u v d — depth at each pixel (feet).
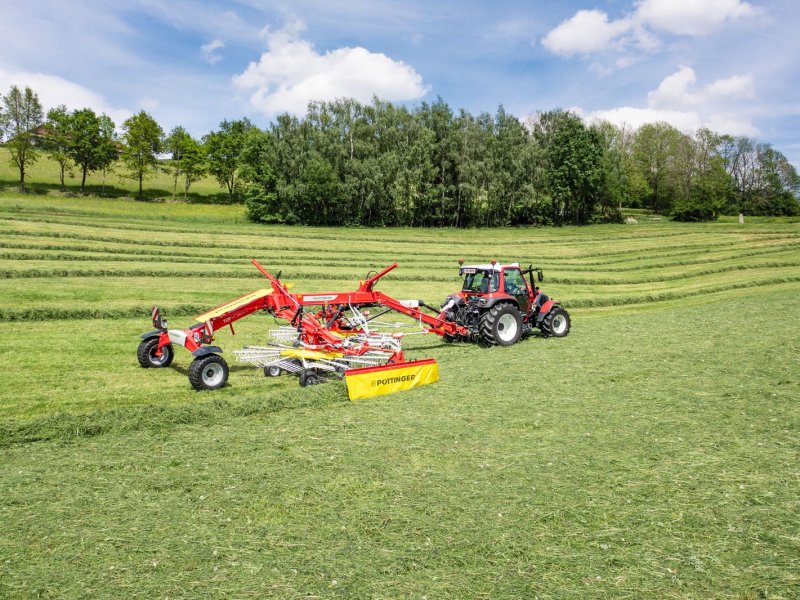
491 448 21.44
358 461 20.25
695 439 22.08
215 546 14.79
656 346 39.52
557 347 40.34
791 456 20.21
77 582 13.25
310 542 14.97
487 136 207.10
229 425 24.54
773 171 282.15
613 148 258.37
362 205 198.90
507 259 108.58
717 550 14.44
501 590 12.87
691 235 160.35
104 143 225.15
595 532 15.37
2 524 15.93
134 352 37.73
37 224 100.73
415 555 14.30
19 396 28.12
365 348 32.76
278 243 113.19
